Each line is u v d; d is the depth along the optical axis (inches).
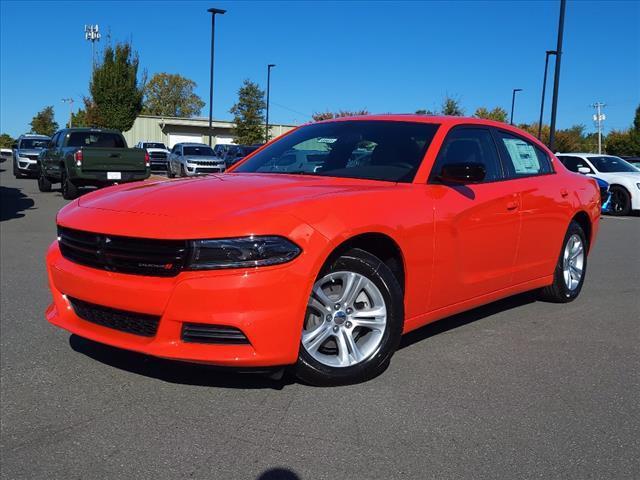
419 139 169.6
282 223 123.0
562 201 205.3
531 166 201.9
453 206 157.4
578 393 138.3
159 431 117.7
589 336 181.6
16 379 142.8
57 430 118.3
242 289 118.3
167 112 4313.5
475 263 167.2
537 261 197.3
